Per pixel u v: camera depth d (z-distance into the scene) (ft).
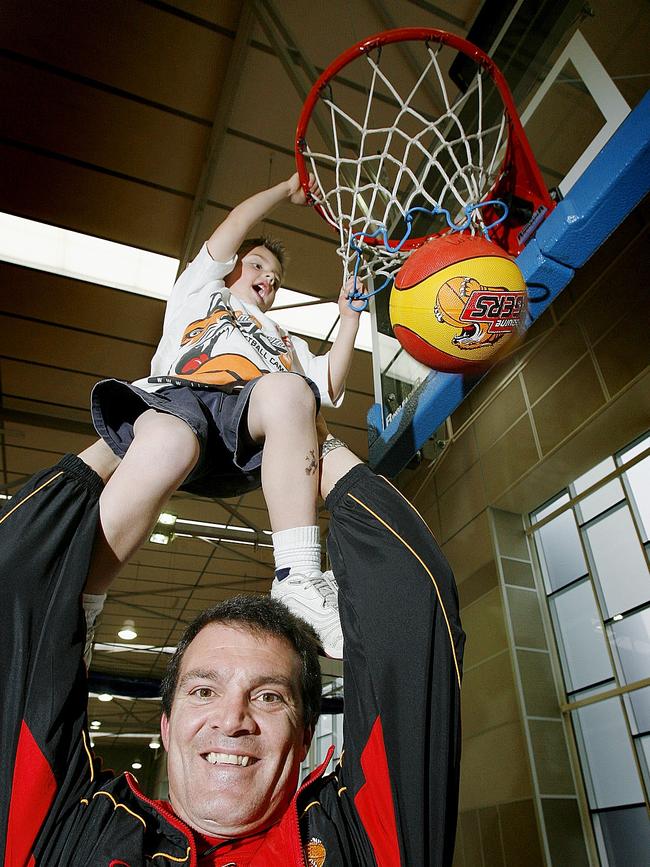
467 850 15.17
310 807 2.87
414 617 2.78
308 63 11.19
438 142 8.34
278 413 3.22
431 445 15.02
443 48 11.09
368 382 18.79
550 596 15.87
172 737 2.98
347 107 12.30
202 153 13.61
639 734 12.67
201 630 3.19
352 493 3.23
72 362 18.22
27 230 14.82
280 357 4.20
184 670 3.06
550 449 14.93
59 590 2.74
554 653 15.29
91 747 2.90
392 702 2.68
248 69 11.96
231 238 4.63
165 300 16.56
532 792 13.48
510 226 6.01
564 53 7.34
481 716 15.74
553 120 7.74
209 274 4.50
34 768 2.57
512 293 3.97
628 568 13.84
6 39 11.53
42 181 13.89
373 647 2.78
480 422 17.95
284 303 16.78
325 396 4.96
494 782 14.76
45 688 2.65
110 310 16.74
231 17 11.46
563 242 5.08
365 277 5.36
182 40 11.73
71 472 3.00
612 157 4.85
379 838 2.58
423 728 2.61
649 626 13.00
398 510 3.12
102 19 11.33
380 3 10.83
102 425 3.26
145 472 2.89
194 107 12.80
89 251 15.42
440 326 3.96
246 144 13.25
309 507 3.18
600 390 13.71
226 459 3.62
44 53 11.80
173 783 2.97
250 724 2.85
